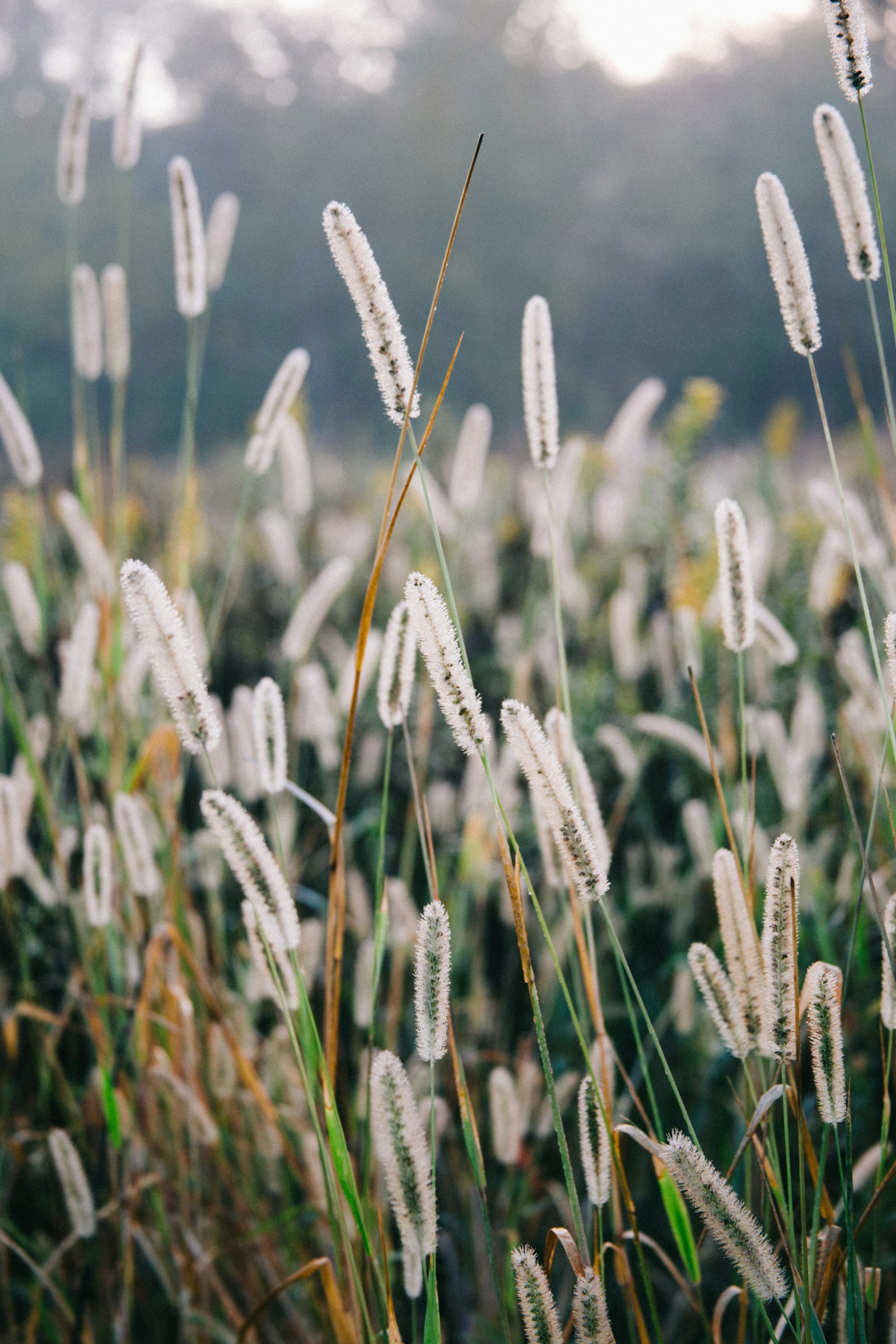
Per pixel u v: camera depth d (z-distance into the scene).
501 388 14.84
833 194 0.88
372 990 0.89
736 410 14.52
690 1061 1.22
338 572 1.18
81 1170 0.98
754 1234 0.81
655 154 16.47
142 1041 1.07
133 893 1.10
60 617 1.46
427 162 16.08
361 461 5.53
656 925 1.49
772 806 1.48
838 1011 0.82
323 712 1.28
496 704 1.91
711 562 1.93
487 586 2.37
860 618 1.27
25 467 1.20
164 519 2.53
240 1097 1.08
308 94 19.70
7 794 1.05
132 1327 1.11
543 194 15.94
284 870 0.90
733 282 15.40
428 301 15.30
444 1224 1.13
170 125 19.05
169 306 14.73
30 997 1.14
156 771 1.14
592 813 0.90
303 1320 1.06
